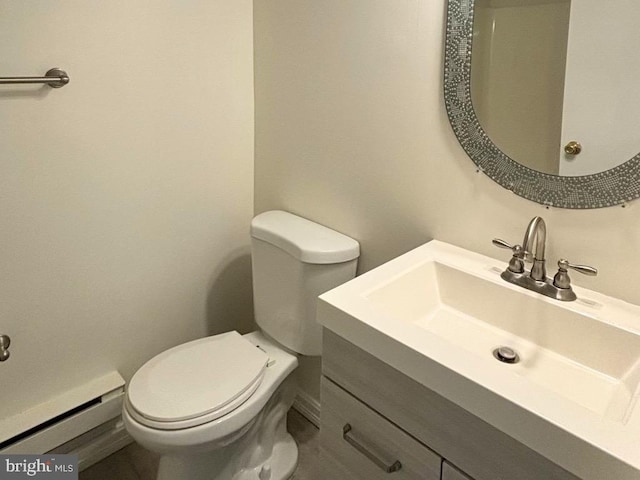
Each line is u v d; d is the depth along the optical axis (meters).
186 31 1.73
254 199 2.10
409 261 1.36
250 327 2.27
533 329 1.22
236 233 2.10
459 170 1.38
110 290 1.80
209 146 1.90
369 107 1.56
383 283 1.25
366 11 1.49
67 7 1.47
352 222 1.71
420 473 1.10
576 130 1.15
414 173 1.49
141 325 1.92
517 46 1.20
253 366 1.62
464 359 0.97
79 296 1.73
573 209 1.20
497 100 1.26
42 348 1.69
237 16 1.83
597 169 1.14
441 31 1.33
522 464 0.90
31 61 1.45
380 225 1.62
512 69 1.22
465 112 1.32
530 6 1.16
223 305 2.15
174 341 2.04
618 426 0.81
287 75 1.79
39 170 1.54
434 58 1.36
